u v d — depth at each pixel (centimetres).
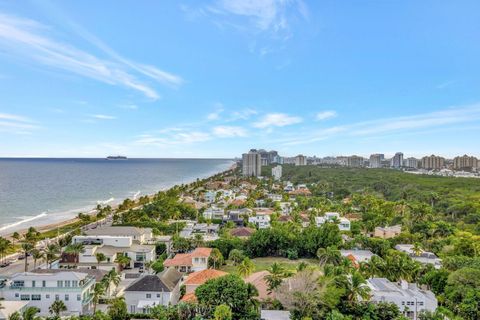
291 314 6316
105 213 17688
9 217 19212
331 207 19712
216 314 5862
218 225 15662
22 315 6272
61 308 6588
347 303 6600
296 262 11200
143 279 7394
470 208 16638
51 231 14575
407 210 16625
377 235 14638
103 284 7400
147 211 17462
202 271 8288
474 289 6825
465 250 10425
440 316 6122
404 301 6800
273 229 12294
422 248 11188
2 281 7306
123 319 6438
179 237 12456
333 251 9662
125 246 10750
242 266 8200
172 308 6438
